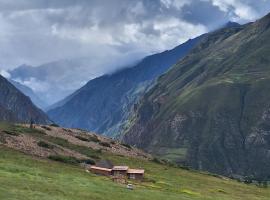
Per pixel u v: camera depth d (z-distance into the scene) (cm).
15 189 6919
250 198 13150
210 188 14062
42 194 6919
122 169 13262
